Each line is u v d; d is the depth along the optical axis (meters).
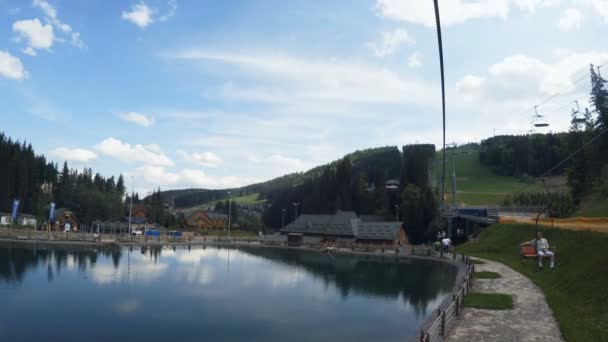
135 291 47.94
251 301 44.06
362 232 131.00
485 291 36.56
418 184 171.50
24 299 42.84
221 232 168.12
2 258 71.69
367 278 60.72
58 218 160.25
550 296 32.69
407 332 32.75
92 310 38.94
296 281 58.00
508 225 82.69
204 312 38.91
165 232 149.88
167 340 30.64
